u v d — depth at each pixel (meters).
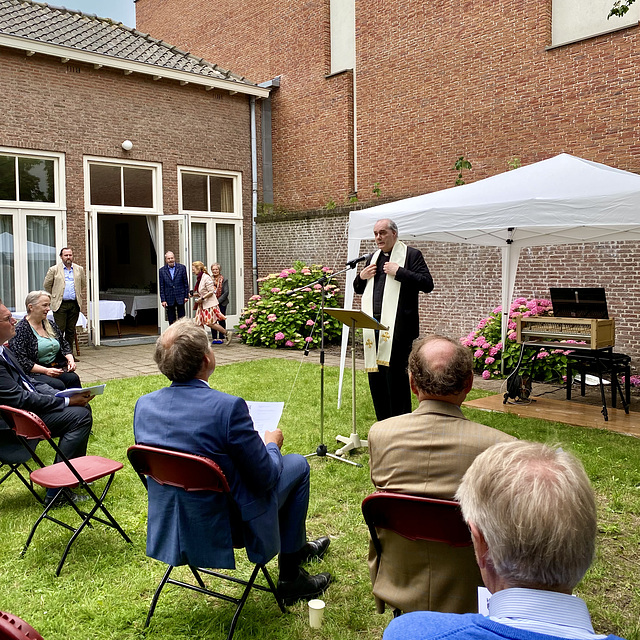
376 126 11.69
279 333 10.54
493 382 7.81
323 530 3.41
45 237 10.41
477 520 0.99
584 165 4.95
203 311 10.88
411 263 4.62
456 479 1.93
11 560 3.06
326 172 12.53
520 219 4.63
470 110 10.28
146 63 11.06
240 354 10.05
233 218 12.88
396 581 2.03
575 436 5.11
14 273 10.11
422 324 10.38
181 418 2.30
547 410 6.07
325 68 12.42
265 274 13.06
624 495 3.85
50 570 2.96
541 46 9.36
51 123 10.26
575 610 0.90
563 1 9.28
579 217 4.39
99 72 10.77
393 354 4.64
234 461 2.29
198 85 12.04
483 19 10.00
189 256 11.77
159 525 2.37
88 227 10.74
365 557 3.09
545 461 1.00
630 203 4.18
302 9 12.73
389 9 11.26
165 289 10.98
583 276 8.31
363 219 5.69
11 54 9.79
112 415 5.85
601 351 6.13
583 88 8.97
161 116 11.60
